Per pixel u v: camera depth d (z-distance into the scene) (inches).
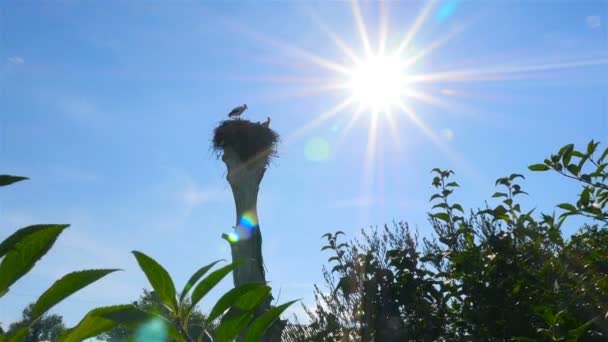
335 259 237.6
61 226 41.8
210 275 45.4
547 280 167.3
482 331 176.9
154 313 43.2
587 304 148.7
